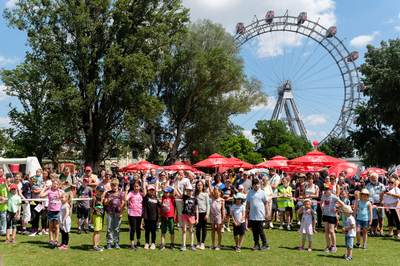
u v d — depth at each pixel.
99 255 8.68
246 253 9.24
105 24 28.72
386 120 39.50
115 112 30.86
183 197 9.75
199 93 35.66
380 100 38.31
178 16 33.81
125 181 22.42
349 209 8.72
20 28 27.11
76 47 27.98
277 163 19.53
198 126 37.38
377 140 49.44
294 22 73.56
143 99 29.61
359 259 8.59
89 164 30.31
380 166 48.97
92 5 29.67
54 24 28.14
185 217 9.60
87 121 30.50
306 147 82.19
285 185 13.84
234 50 43.62
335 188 13.26
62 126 27.66
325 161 16.64
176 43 33.88
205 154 42.72
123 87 28.59
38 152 31.05
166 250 9.51
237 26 71.38
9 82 29.83
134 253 9.02
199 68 32.81
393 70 34.75
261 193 9.87
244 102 41.44
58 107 27.39
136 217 9.66
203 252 9.30
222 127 37.72
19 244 9.81
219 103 38.44
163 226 9.66
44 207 11.69
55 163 33.28
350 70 73.00
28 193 11.93
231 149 66.56
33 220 11.81
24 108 30.62
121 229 13.31
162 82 36.62
